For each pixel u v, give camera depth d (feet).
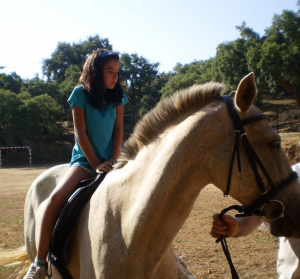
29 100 96.43
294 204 5.64
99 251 6.10
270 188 5.56
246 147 5.52
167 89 119.03
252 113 5.71
